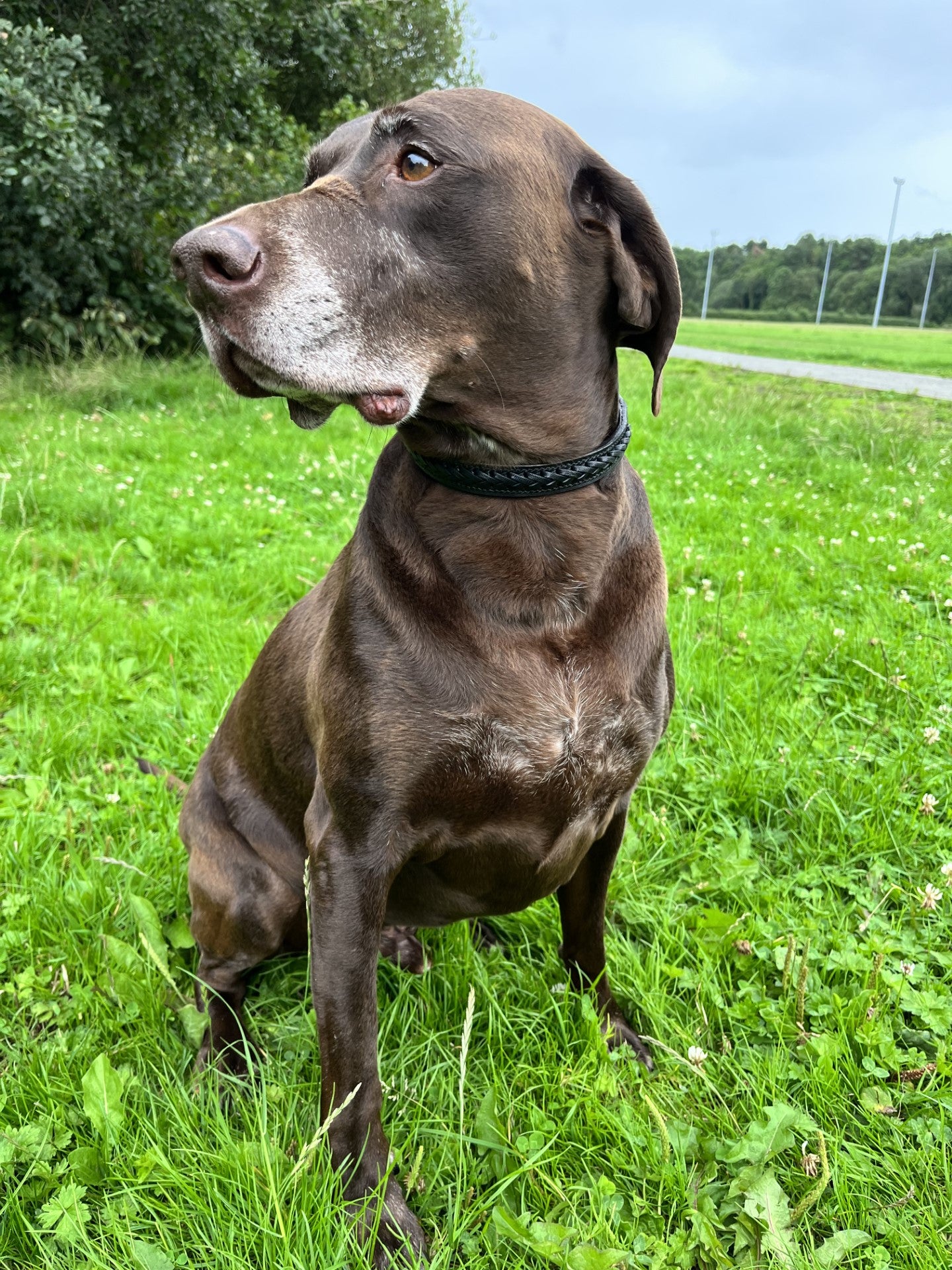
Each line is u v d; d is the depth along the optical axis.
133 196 3.47
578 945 0.72
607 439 0.63
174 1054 0.67
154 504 1.83
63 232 3.26
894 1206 0.54
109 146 3.25
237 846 0.73
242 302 0.53
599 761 0.61
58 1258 0.52
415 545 0.59
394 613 0.58
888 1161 0.57
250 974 0.77
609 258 0.61
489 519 0.58
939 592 1.38
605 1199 0.55
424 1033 0.68
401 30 5.09
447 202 0.56
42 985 0.70
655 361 0.65
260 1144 0.56
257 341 0.54
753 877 0.82
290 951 0.76
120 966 0.71
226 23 3.32
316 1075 0.66
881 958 0.66
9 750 1.00
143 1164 0.55
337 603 0.62
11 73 2.66
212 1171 0.56
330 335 0.55
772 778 0.93
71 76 2.94
